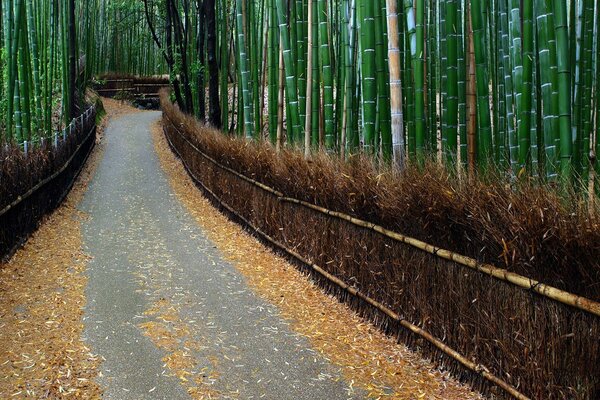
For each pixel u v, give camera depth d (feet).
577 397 7.77
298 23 20.24
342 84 18.29
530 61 10.67
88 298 14.96
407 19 13.21
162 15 57.77
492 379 9.39
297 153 18.24
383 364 11.28
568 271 7.81
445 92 13.42
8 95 26.89
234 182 25.55
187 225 25.21
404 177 11.70
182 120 43.37
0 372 10.50
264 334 12.88
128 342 12.19
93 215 26.99
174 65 51.55
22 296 14.66
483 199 9.30
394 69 13.01
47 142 27.63
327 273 15.60
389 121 14.90
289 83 20.22
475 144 13.48
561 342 8.03
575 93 11.28
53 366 10.87
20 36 28.73
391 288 12.46
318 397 10.03
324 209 15.70
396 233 12.13
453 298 10.44
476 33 12.50
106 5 83.61
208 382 10.54
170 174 39.93
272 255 19.97
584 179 10.42
